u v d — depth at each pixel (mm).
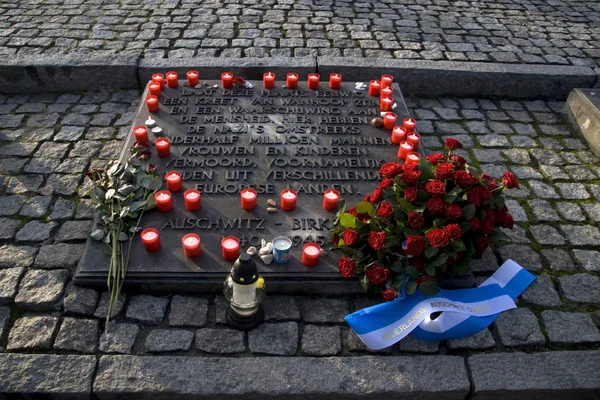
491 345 2887
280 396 2594
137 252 3111
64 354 2699
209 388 2578
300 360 2719
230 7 6617
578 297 3221
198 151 3881
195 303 3025
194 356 2732
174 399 2598
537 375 2721
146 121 4117
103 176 3578
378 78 5289
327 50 5688
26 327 2822
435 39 6117
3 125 4566
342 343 2867
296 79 4684
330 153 3941
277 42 5797
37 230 3457
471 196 2930
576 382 2701
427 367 2732
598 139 4617
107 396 2570
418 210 2936
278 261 3066
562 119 5164
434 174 3076
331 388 2611
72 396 2555
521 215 3885
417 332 2855
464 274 3164
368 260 3027
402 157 3920
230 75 4684
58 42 5570
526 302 3174
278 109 4430
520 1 7410
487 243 3055
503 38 6238
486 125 4984
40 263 3203
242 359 2703
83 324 2861
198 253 3074
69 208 3672
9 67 4953
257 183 3633
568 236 3707
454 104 5305
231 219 3344
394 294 2801
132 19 6188
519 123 5059
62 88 5145
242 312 2807
